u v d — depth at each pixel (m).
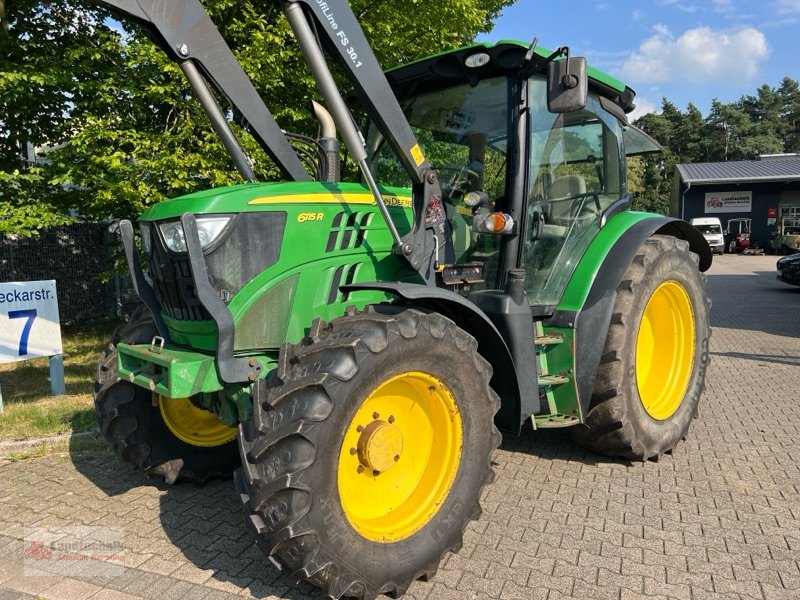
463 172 3.75
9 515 3.55
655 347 4.61
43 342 5.80
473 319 3.10
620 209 4.46
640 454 4.02
